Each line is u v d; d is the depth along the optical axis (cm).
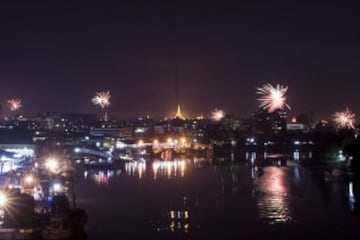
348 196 18562
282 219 14388
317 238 12019
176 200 18275
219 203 17488
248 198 18675
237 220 14250
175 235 12319
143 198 18638
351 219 14162
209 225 13562
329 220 14062
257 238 12088
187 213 15425
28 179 14125
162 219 14325
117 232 12488
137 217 14550
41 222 10025
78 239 10306
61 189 15375
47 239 9588
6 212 10019
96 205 16712
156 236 12119
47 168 19350
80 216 10594
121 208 16175
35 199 12131
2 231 9319
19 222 9869
